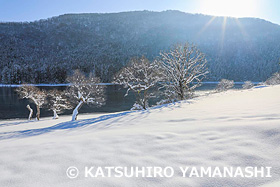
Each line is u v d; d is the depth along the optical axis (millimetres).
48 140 3551
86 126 6109
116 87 87938
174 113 6449
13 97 57594
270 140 2289
